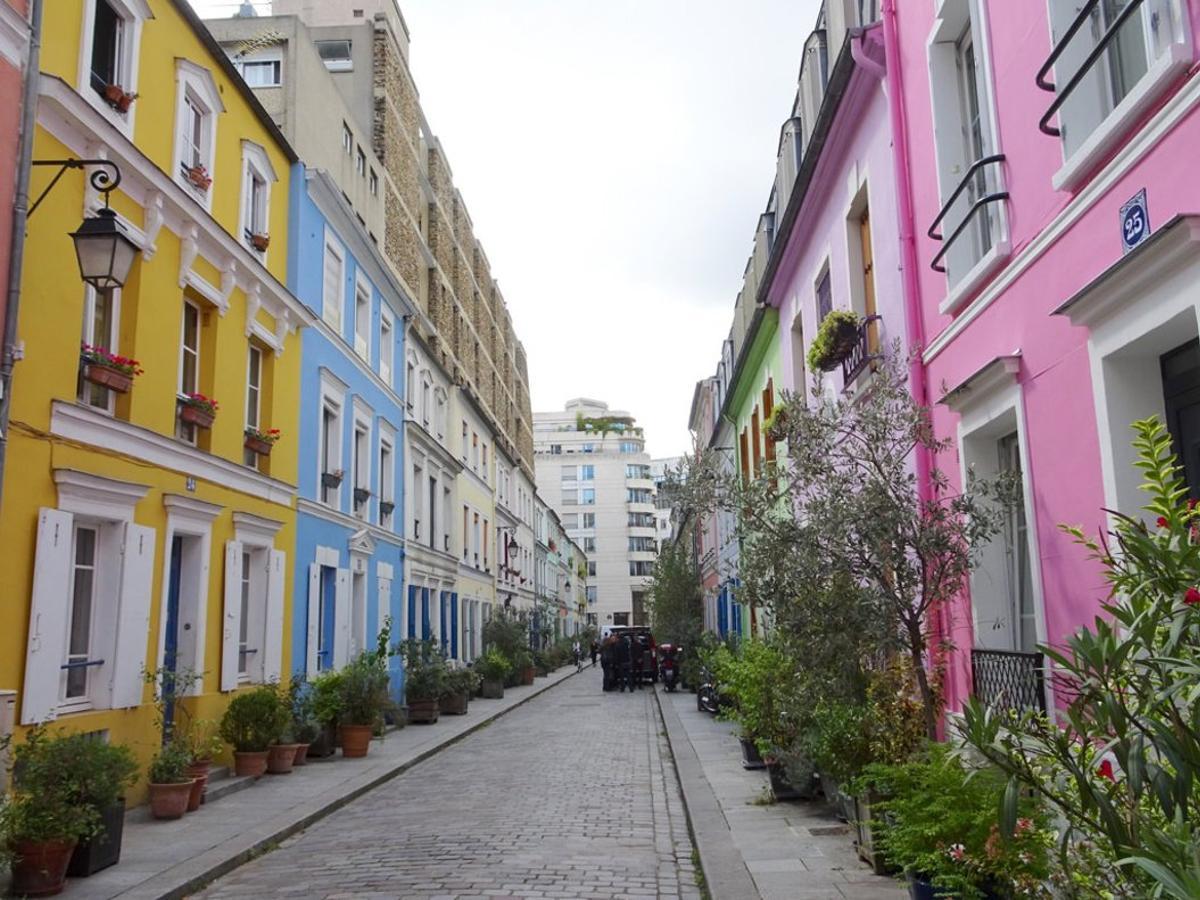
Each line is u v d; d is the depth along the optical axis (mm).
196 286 12312
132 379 10516
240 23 17375
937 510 6570
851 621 6621
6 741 7586
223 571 12914
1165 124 4707
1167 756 2828
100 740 8078
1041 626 6312
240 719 12469
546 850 8234
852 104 10445
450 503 30000
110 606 10180
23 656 8648
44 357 9031
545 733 18969
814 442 6992
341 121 19422
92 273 8312
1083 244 5633
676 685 30844
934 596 6633
